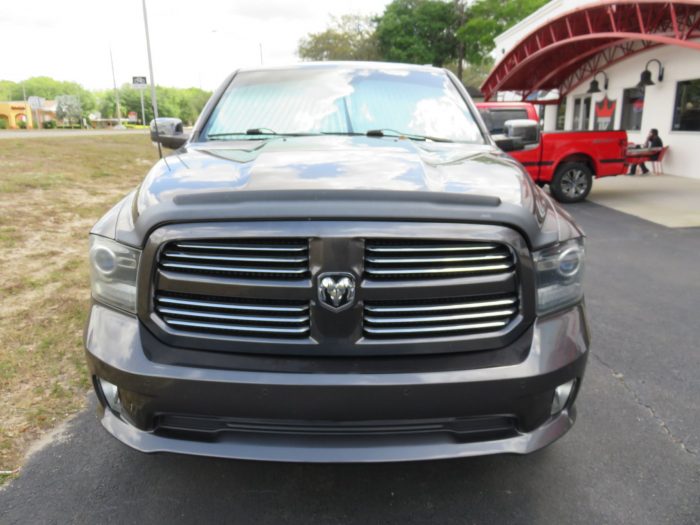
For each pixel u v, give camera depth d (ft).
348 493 7.92
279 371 6.26
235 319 6.36
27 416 9.58
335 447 6.46
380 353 6.31
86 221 24.32
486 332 6.50
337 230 6.11
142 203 6.82
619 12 45.85
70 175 37.11
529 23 76.95
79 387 10.59
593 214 31.22
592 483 8.15
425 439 6.58
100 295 6.99
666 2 38.83
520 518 7.45
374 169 7.42
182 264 6.37
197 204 6.35
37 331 12.82
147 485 8.00
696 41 45.37
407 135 10.34
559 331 6.79
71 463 8.45
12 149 50.44
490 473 8.37
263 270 6.23
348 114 10.72
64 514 7.39
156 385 6.35
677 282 18.24
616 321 14.67
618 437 9.32
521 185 7.32
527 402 6.56
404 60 148.77
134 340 6.55
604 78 59.82
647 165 52.34
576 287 7.16
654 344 13.17
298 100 11.04
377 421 6.34
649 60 51.65
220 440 6.63
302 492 7.93
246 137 10.25
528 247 6.52
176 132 11.27
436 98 11.28
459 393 6.29
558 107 73.31
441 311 6.38
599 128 61.31
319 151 8.55
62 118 299.99
